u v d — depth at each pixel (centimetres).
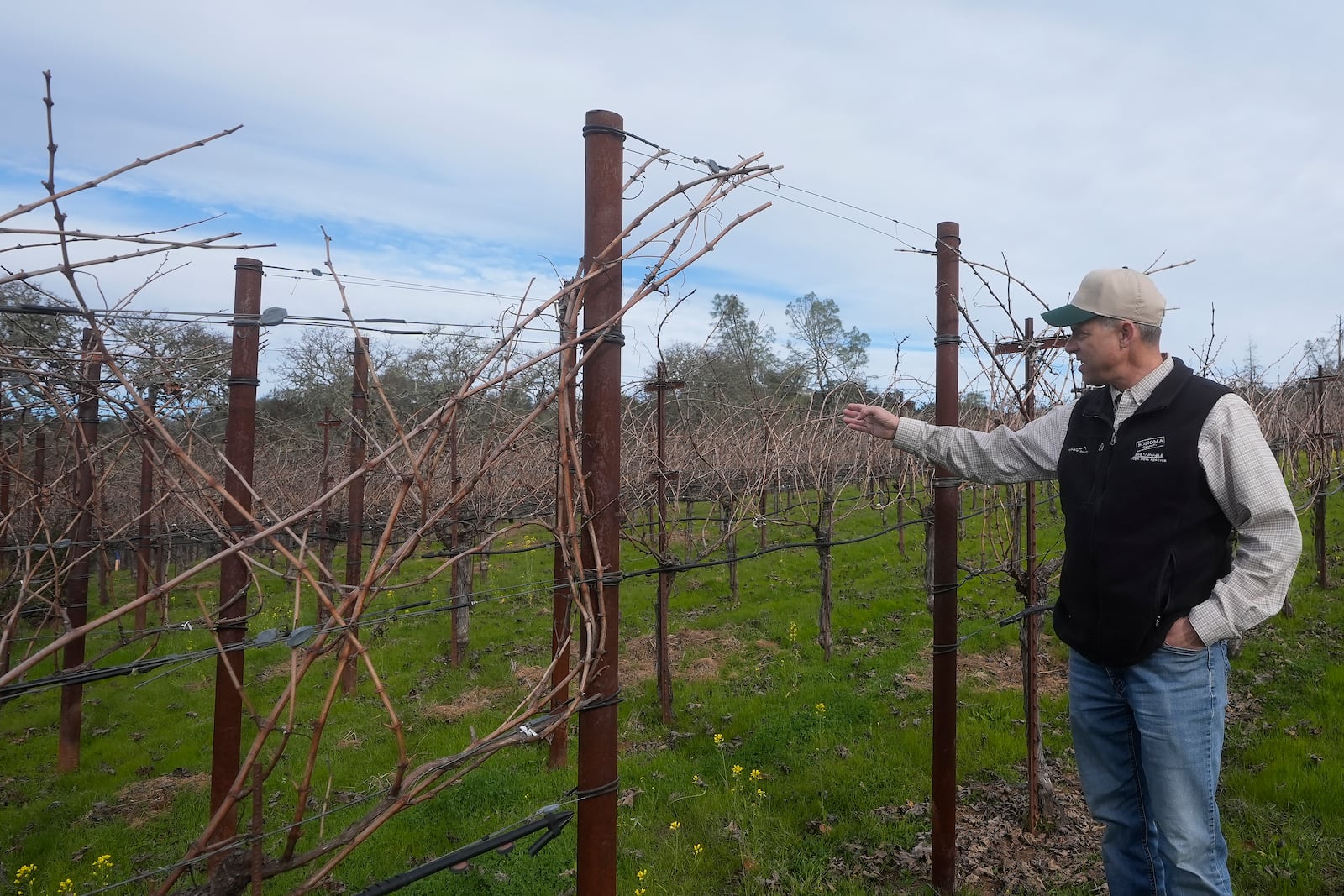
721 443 910
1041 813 407
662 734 589
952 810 354
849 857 393
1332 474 814
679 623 898
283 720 672
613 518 216
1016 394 388
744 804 453
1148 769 229
